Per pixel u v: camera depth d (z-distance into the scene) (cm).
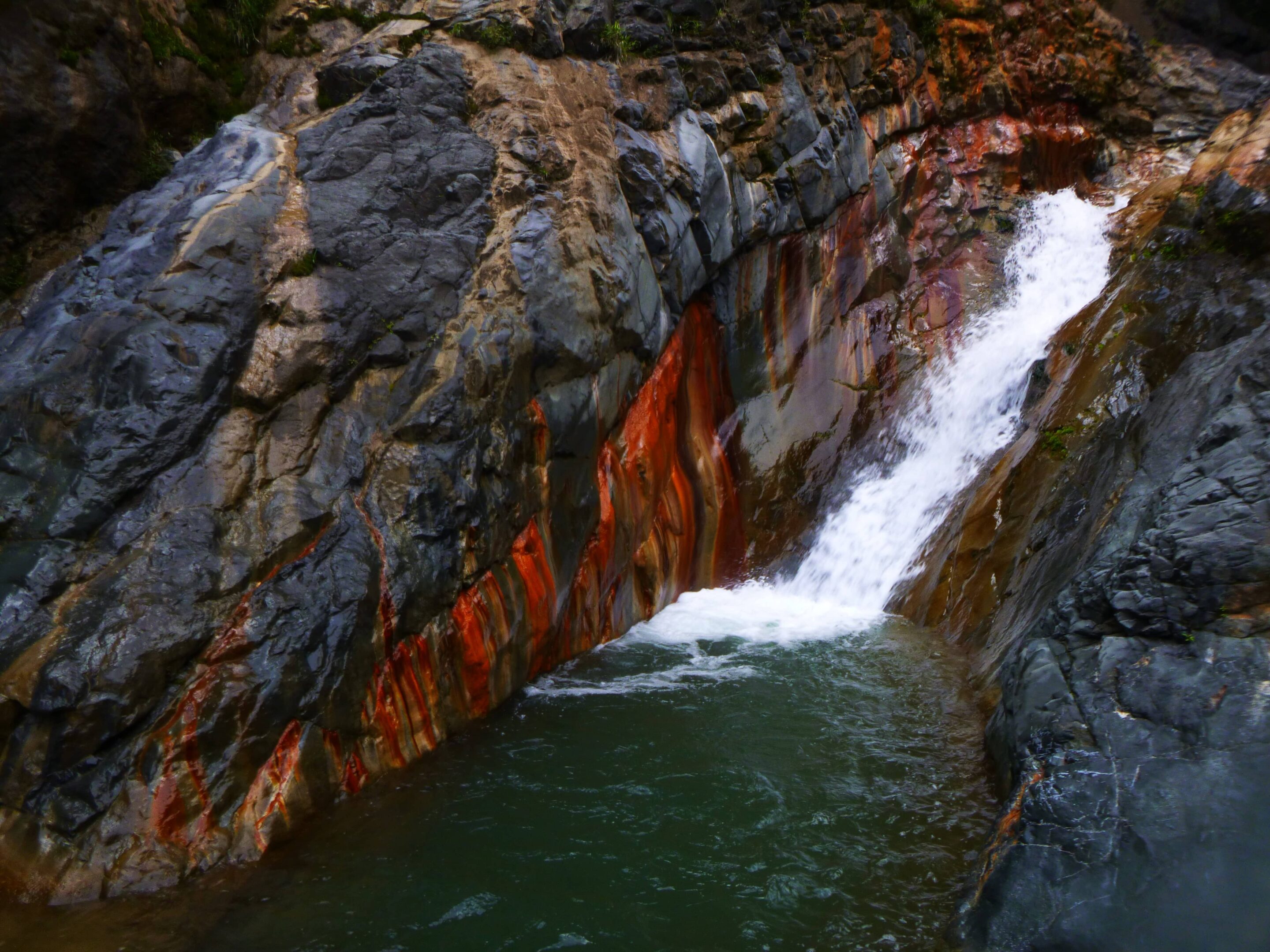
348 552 635
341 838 559
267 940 471
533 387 791
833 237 1160
